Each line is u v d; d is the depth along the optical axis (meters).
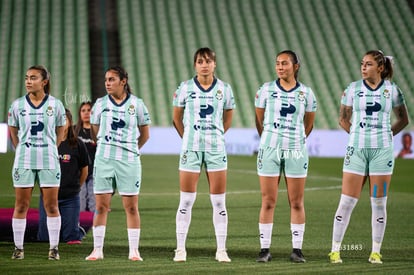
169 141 78.75
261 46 103.75
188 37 104.31
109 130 27.20
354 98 27.27
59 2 107.25
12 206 42.97
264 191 27.34
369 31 107.00
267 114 27.48
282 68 27.02
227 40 104.38
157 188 52.00
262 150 27.36
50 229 27.31
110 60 98.94
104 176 27.22
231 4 111.00
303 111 27.30
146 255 28.42
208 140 27.22
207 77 27.30
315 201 45.91
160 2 110.25
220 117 27.45
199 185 53.66
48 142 27.09
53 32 101.69
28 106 26.95
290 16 109.50
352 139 27.16
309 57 102.00
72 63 96.38
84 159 31.52
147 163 68.19
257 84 96.88
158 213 40.44
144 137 28.03
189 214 27.42
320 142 79.25
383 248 30.47
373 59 26.89
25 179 26.98
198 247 30.44
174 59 100.19
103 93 91.50
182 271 25.22
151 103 91.75
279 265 26.53
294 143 27.16
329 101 94.06
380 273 25.30
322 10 110.94
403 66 100.88
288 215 39.88
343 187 27.30
